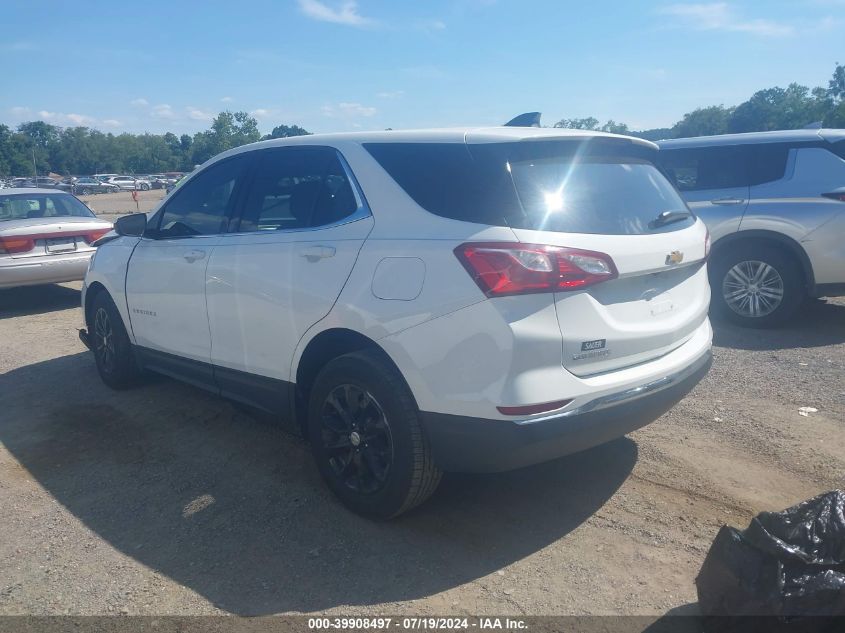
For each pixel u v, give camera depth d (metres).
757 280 7.27
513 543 3.58
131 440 4.99
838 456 4.39
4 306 9.98
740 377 5.86
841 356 6.34
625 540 3.57
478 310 3.18
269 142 4.54
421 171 3.63
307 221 4.06
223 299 4.43
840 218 6.79
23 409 5.68
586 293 3.28
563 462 4.43
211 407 5.57
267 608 3.12
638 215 3.69
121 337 5.74
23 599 3.24
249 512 3.94
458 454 3.32
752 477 4.17
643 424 3.67
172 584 3.32
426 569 3.38
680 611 3.04
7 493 4.27
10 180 65.12
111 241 5.91
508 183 3.34
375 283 3.54
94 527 3.85
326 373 3.79
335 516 3.87
